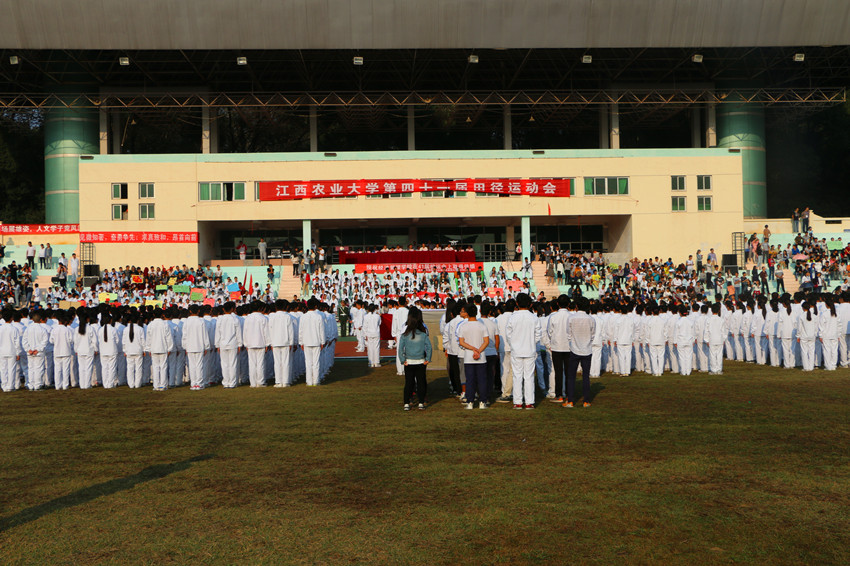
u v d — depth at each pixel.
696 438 10.23
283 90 56.50
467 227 56.06
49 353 17.70
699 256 45.75
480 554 5.98
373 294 39.59
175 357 17.42
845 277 41.72
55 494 7.82
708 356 19.06
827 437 10.25
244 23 43.94
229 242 55.41
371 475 8.39
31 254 45.06
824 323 18.94
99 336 17.11
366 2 43.44
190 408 13.62
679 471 8.41
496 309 14.90
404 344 13.15
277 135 63.59
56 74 50.94
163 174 49.34
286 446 10.01
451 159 50.28
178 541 6.36
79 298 39.41
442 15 44.09
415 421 11.85
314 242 54.81
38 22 43.06
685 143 64.31
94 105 50.66
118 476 8.53
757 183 53.53
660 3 43.91
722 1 43.94
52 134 52.16
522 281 43.22
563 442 10.03
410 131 53.00
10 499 7.66
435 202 50.19
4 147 61.22
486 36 45.16
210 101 53.59
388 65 51.91
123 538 6.45
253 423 11.86
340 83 55.88
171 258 48.97
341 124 60.97
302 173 50.03
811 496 7.43
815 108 54.78
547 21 44.53
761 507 7.09
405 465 8.83
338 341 31.42
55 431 11.37
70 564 5.89
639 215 50.38
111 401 14.77
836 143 64.25
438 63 51.69
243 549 6.15
